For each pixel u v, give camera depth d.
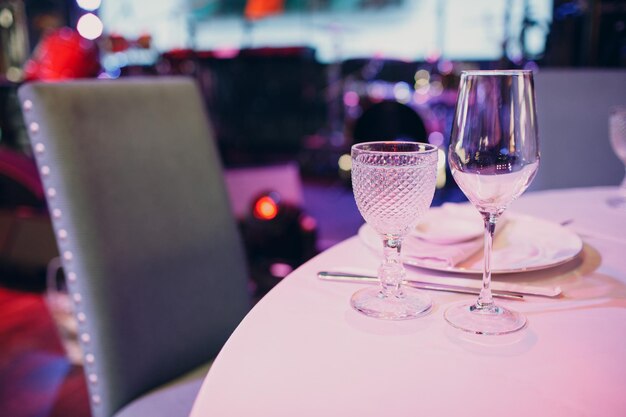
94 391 0.98
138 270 1.02
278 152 7.26
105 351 0.96
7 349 2.19
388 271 0.72
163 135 1.09
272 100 7.12
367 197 0.67
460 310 0.68
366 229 0.91
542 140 1.62
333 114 6.47
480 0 5.82
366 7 6.59
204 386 0.57
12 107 4.03
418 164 0.66
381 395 0.56
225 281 1.14
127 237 1.01
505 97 0.63
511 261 0.79
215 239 1.13
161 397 0.98
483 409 0.54
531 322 0.66
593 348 0.62
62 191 0.95
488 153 0.64
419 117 4.55
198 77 6.12
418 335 0.64
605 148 1.61
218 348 1.13
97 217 0.97
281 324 0.66
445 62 5.77
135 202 1.03
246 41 7.29
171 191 1.08
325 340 0.63
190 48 6.48
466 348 0.62
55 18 6.20
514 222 0.92
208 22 7.36
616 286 0.74
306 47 6.52
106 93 1.03
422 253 0.78
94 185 0.98
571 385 0.56
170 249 1.06
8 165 2.61
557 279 0.77
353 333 0.65
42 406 1.84
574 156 1.62
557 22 4.47
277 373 0.58
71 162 0.96
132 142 1.04
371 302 0.70
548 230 0.88
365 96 5.90
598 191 1.17
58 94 0.97
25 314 2.46
